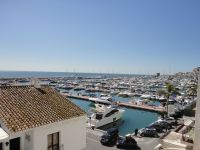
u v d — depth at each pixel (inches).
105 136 1190.9
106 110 1754.4
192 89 2854.3
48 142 754.8
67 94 3459.6
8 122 658.2
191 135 1029.8
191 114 1971.0
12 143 687.7
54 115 783.1
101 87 4579.2
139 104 2588.6
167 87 2059.5
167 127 1453.0
